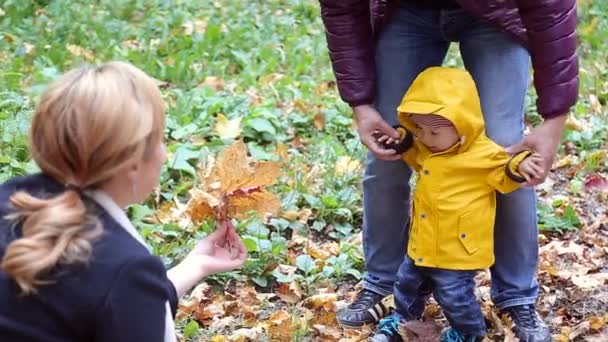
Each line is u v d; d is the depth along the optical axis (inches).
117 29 284.8
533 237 123.5
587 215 171.2
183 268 93.5
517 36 114.3
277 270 149.5
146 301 73.7
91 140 73.9
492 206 115.6
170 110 208.8
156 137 78.7
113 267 72.8
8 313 72.9
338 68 121.0
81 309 72.1
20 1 298.0
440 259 115.6
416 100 111.3
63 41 269.4
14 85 221.0
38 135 75.7
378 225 130.3
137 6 310.2
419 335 124.3
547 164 110.9
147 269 74.3
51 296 72.3
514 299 125.3
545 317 136.5
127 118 74.8
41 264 70.8
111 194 77.8
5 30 277.3
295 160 189.8
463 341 122.0
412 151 118.0
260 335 132.1
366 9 120.0
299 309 138.7
